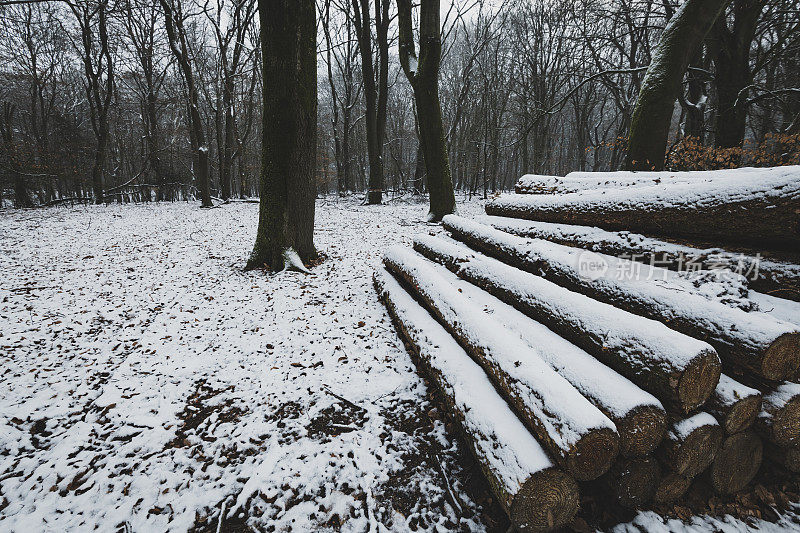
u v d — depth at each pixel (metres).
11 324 4.17
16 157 18.38
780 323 1.95
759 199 2.31
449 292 3.56
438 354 3.00
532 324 2.95
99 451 2.47
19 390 3.04
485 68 25.50
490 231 4.79
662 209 3.00
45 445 2.50
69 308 4.74
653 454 1.96
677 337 1.91
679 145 10.30
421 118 10.80
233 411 2.88
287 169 6.22
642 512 1.97
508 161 34.78
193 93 15.73
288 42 5.61
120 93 25.12
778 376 1.91
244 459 2.42
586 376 2.14
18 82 21.88
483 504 2.08
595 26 22.47
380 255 7.50
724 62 11.54
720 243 2.77
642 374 1.96
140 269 6.60
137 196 28.64
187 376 3.33
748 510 1.97
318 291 5.46
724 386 1.95
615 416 1.82
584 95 27.77
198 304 5.00
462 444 2.53
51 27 21.20
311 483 2.22
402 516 2.03
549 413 1.85
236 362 3.57
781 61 14.45
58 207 16.47
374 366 3.50
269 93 5.88
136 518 2.01
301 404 2.96
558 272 3.37
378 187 17.45
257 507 2.07
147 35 21.33
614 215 3.51
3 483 2.20
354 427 2.70
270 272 6.32
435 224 11.02
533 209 4.76
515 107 27.92
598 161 29.41
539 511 1.75
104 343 3.88
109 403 2.93
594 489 2.06
